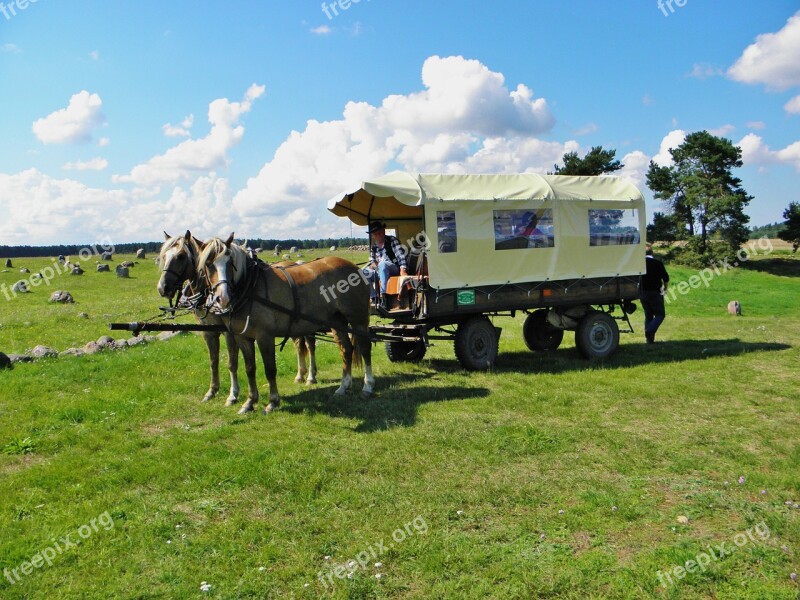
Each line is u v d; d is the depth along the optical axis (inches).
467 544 182.1
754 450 259.1
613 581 162.2
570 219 441.1
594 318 462.0
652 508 204.2
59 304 928.3
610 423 299.0
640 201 473.4
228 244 307.3
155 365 436.1
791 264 1831.9
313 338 396.8
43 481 234.2
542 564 171.2
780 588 156.5
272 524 198.4
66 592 162.7
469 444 267.1
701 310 976.9
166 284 315.0
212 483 231.8
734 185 1843.0
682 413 313.4
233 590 161.5
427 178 398.9
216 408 334.3
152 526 197.2
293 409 329.1
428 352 514.6
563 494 218.1
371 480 231.8
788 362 438.6
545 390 361.4
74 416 314.0
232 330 315.9
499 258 414.3
